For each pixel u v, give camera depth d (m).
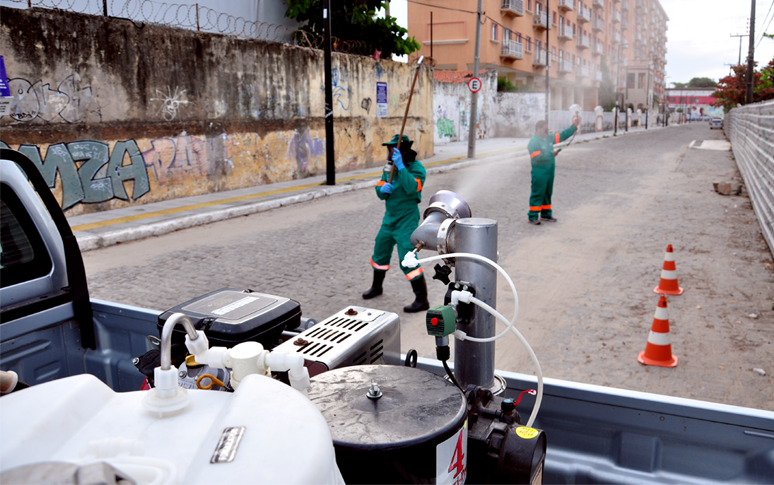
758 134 13.77
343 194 13.22
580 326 4.99
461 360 1.81
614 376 4.01
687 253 7.54
